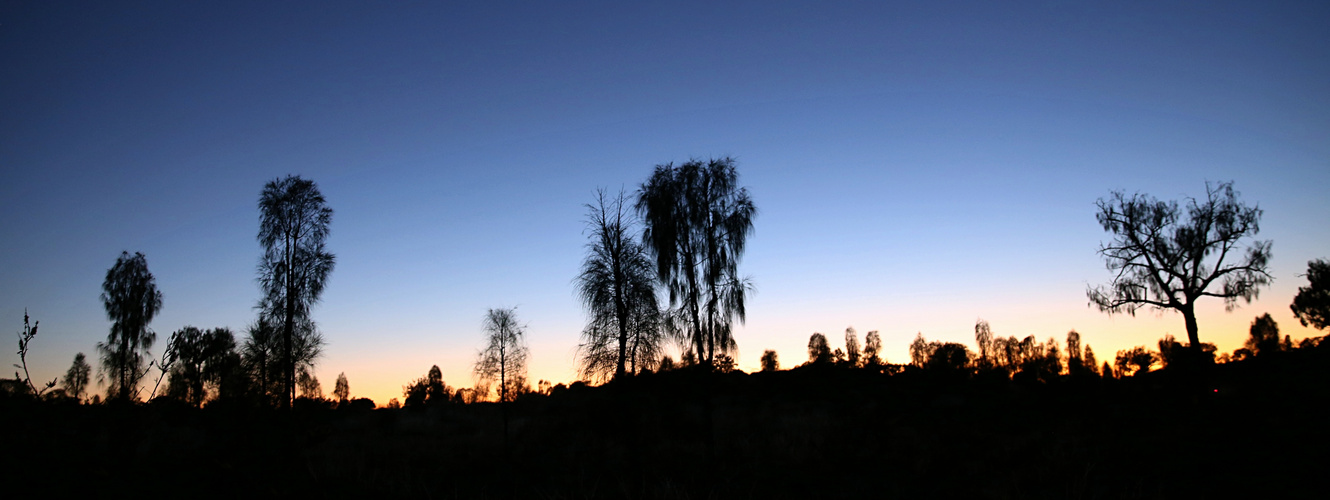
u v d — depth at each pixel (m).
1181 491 11.64
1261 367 27.56
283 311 27.09
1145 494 11.60
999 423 20.86
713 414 23.47
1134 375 31.06
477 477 14.45
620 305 21.50
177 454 12.69
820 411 24.41
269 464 11.21
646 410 19.41
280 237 27.80
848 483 13.32
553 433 20.38
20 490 9.30
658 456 16.47
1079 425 18.98
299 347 27.03
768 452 16.45
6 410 10.18
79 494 9.51
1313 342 40.38
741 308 19.70
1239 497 11.08
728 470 14.60
